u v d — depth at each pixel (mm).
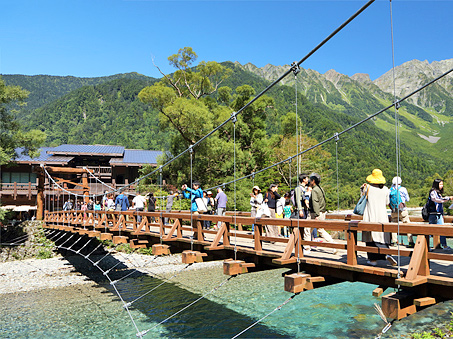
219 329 10289
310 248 7426
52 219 24078
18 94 23891
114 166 33938
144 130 103625
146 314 11961
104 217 15375
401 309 4621
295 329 10023
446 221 9156
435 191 7039
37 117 134375
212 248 7715
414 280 4406
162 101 25484
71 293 15156
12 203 30531
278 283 15219
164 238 9602
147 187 26953
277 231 9461
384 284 5215
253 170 29000
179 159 26031
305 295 13328
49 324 11391
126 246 23641
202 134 25109
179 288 15086
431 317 10516
